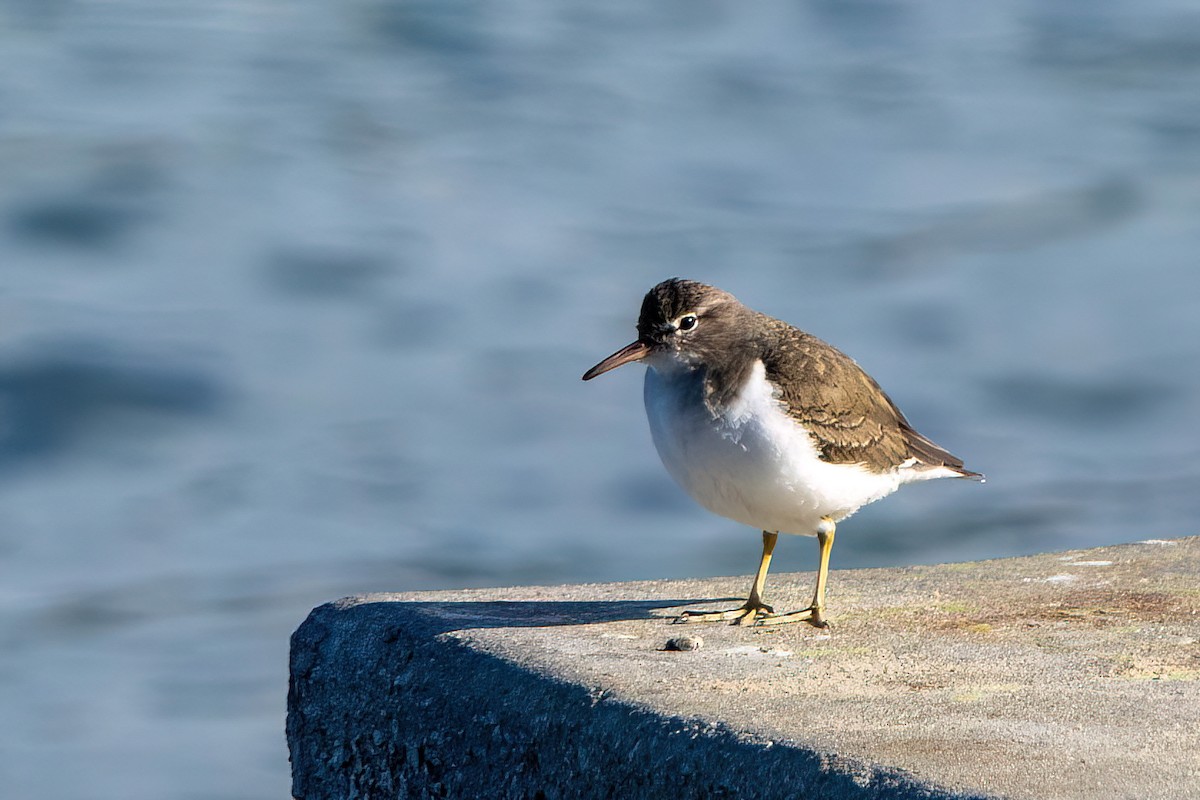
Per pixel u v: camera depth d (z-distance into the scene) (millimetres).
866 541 17359
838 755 4863
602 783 5395
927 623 6844
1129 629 6648
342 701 6562
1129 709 5414
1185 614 6891
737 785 4969
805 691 5672
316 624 6840
